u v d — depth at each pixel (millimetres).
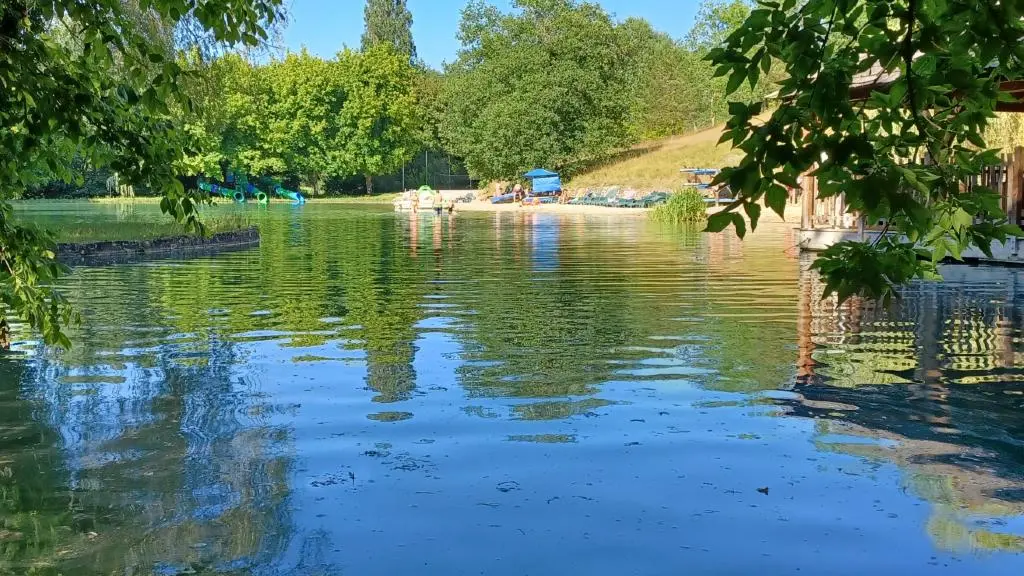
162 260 17016
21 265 4582
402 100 71438
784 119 2623
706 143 55469
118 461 4453
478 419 5223
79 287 12320
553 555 3318
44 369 6707
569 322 8906
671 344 7645
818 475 4195
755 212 2623
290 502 3869
